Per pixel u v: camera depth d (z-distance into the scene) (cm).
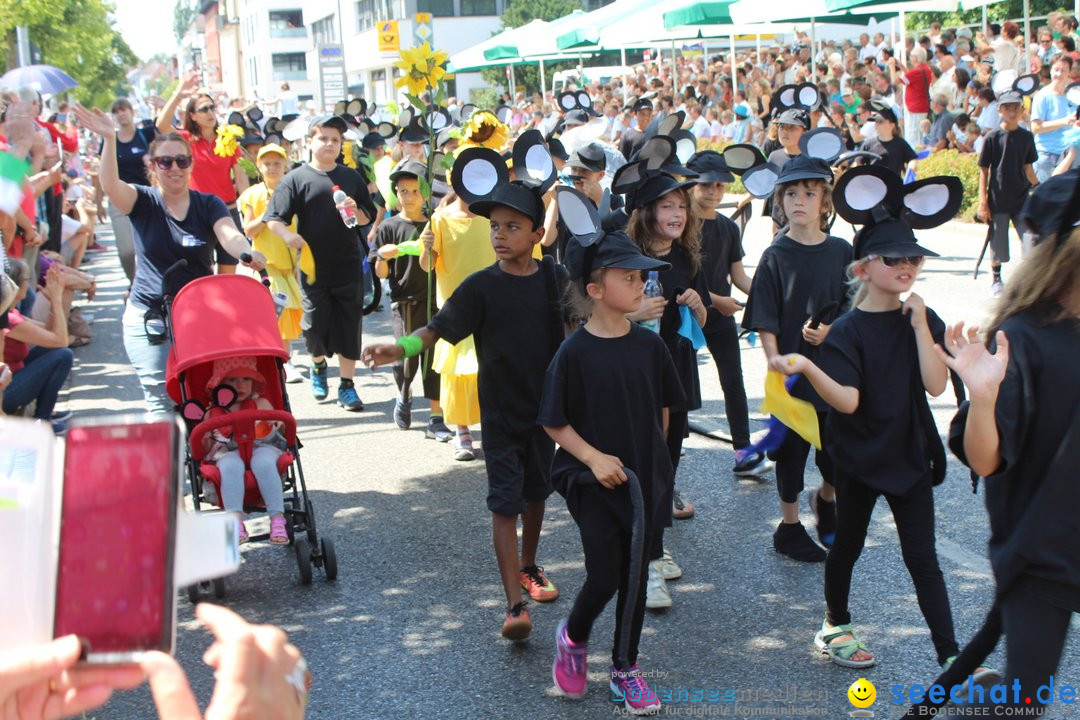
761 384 788
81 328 1057
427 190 632
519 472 434
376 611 462
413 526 560
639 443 371
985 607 431
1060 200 260
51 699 105
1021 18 2502
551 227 636
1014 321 268
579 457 362
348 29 5369
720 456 641
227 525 110
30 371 611
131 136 995
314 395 826
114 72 5475
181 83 1023
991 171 1011
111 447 107
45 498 106
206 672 416
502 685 395
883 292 369
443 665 411
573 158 597
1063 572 257
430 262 615
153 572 106
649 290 483
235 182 1132
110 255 1755
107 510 106
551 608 457
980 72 1672
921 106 1678
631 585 356
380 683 399
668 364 379
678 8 1750
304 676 112
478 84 4812
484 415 440
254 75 7538
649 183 487
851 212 373
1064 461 257
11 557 104
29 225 596
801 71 1838
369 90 5038
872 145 1048
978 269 1132
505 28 4338
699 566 490
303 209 760
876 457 365
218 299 498
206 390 517
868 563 483
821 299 477
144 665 104
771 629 427
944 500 550
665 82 2556
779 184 483
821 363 370
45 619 105
